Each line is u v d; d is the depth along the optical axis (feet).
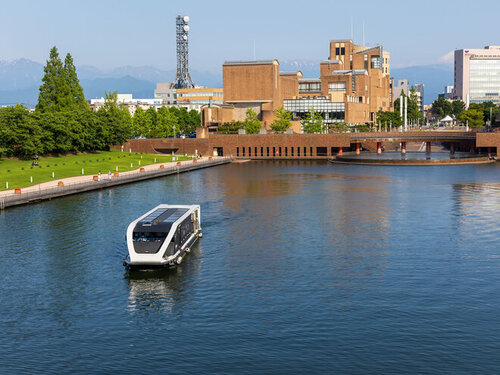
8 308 171.53
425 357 134.72
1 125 513.45
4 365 133.90
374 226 286.25
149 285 192.03
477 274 200.23
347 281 193.77
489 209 332.60
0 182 420.77
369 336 146.72
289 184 468.34
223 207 346.74
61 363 134.82
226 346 142.41
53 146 570.05
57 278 200.44
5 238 258.37
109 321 160.76
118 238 258.37
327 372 128.26
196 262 220.02
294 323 156.15
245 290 185.57
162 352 139.85
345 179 506.48
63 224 289.12
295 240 256.32
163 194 404.36
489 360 132.87
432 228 279.69
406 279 195.21
